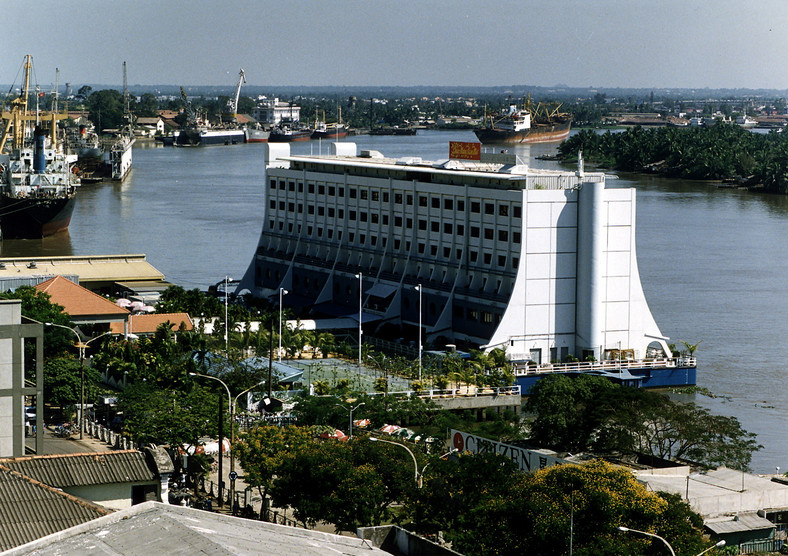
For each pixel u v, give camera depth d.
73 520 91.62
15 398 121.50
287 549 64.50
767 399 183.75
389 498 112.38
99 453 106.06
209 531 65.44
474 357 196.62
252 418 154.12
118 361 171.00
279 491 112.38
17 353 121.12
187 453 132.88
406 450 119.44
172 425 133.38
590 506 98.31
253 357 186.12
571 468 104.94
